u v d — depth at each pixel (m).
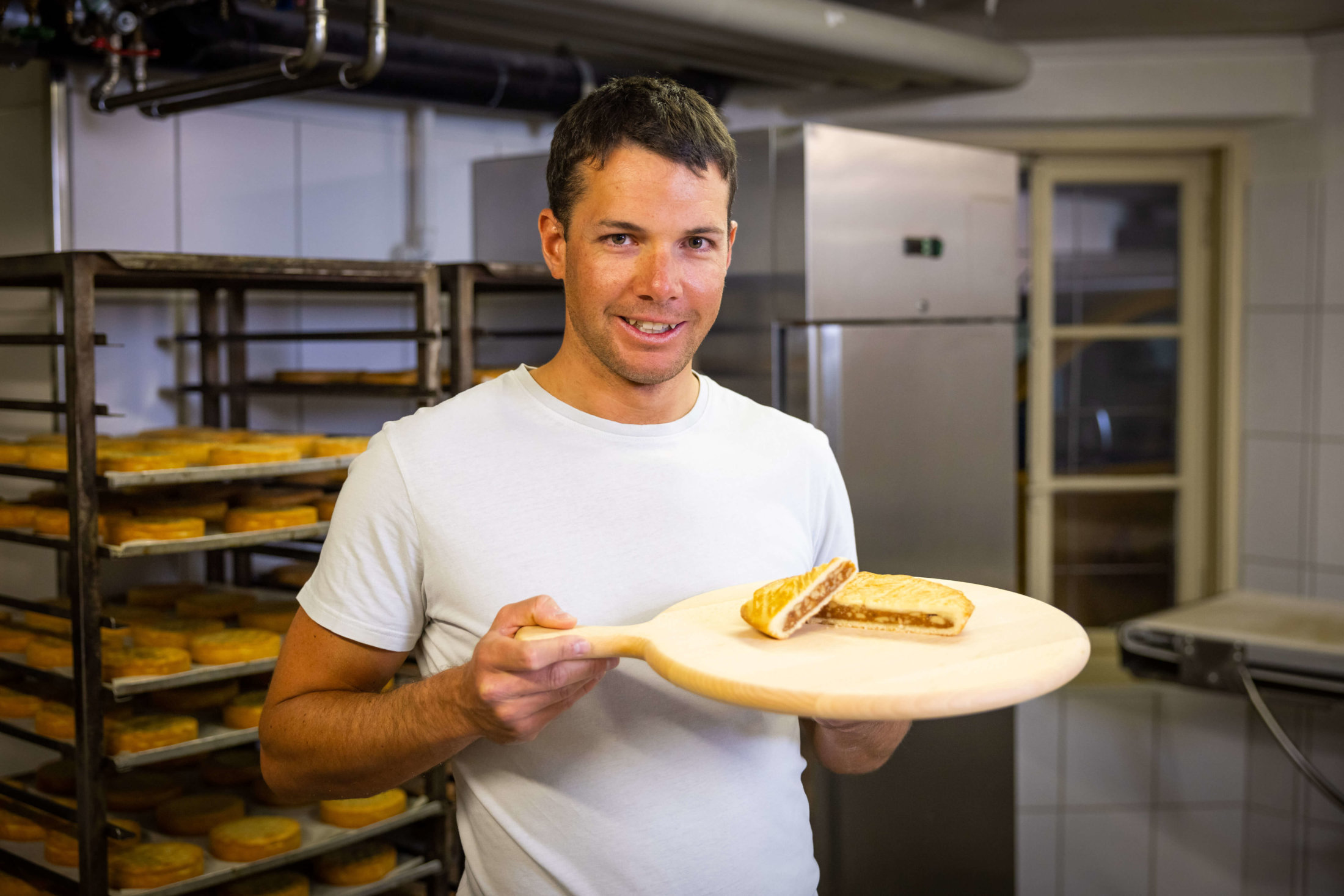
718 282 0.92
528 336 2.14
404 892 2.02
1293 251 3.13
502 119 2.83
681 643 0.82
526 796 0.94
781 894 0.99
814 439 1.10
